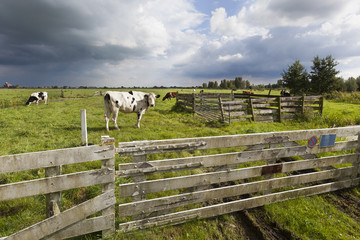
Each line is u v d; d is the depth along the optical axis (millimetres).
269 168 3379
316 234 2863
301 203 3508
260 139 3223
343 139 7059
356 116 10766
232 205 3207
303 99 11875
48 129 8469
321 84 31109
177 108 16484
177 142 2775
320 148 3736
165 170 2709
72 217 2332
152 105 9000
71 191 3514
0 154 5418
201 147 2887
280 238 2844
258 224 3062
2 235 2568
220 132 8148
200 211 3023
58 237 2330
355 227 3053
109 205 2527
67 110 15641
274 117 11508
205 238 2770
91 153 2322
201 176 2955
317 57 31531
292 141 3521
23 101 26922
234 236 2875
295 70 32781
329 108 16766
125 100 8469
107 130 8266
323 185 3842
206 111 12609
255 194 3803
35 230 2174
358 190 4070
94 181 2391
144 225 2730
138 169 2582
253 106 11195
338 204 3641
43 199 3320
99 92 48219
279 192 3533
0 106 22375
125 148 2512
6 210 3098
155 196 3529
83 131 5297
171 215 2865
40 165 2115
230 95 18469
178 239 2682
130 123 10273
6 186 2016
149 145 2658
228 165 3166
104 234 2594
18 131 8031
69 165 4605
